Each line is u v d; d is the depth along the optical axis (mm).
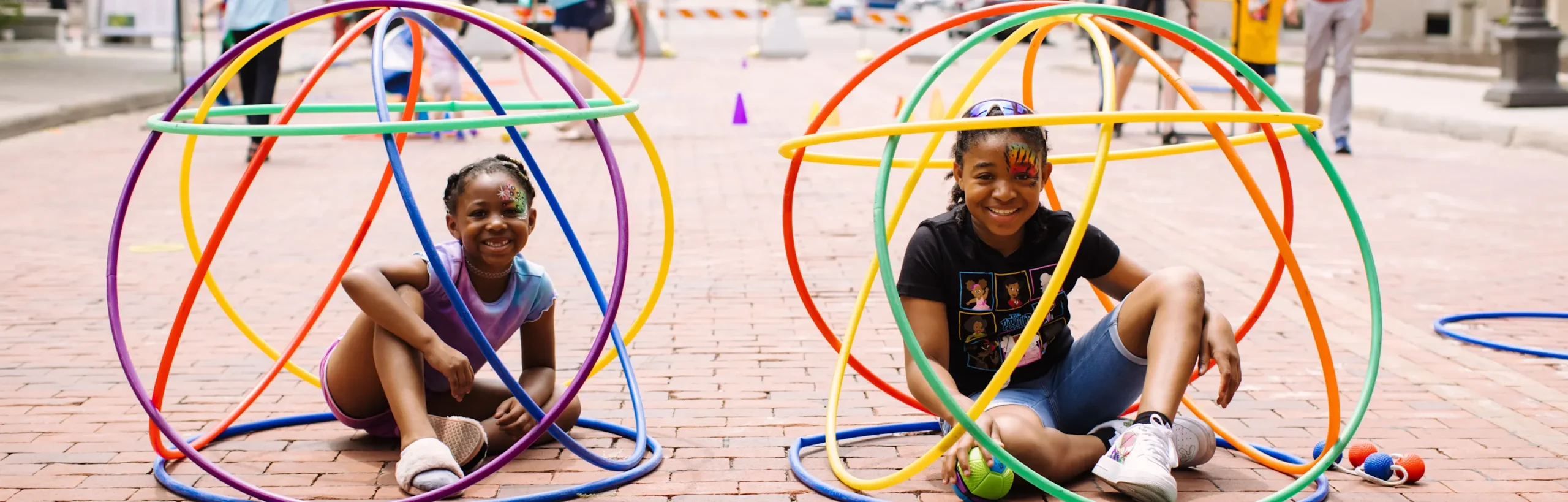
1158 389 2975
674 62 24406
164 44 24734
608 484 3168
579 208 7938
